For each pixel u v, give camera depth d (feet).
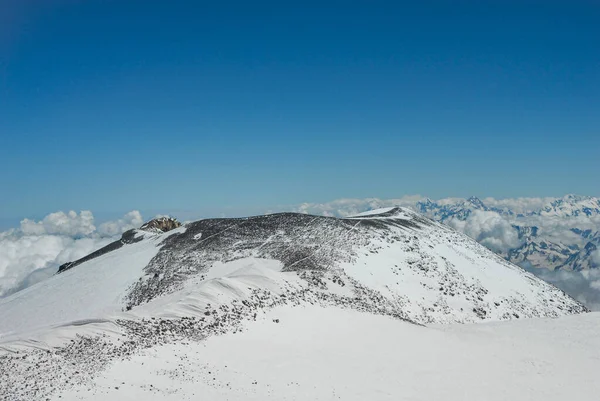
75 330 78.74
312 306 117.08
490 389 81.71
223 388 67.87
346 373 81.61
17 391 56.54
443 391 78.74
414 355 94.94
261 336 94.17
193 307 98.27
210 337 88.74
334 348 93.71
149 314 94.68
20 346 70.90
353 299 140.26
